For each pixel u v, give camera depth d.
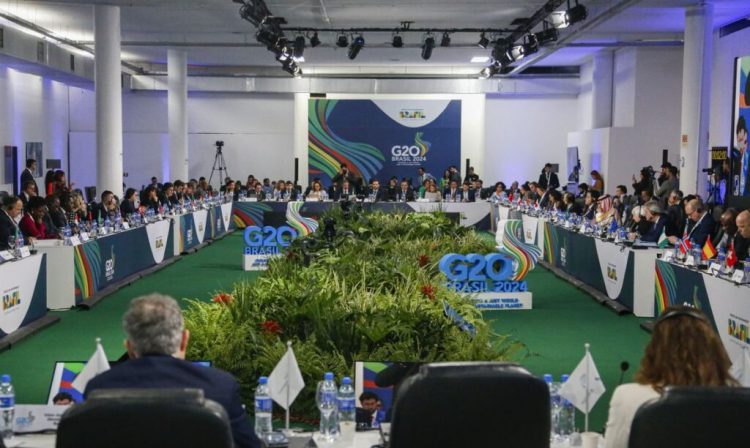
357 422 3.89
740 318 7.18
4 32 16.94
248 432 2.81
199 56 24.73
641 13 17.12
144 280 13.16
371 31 19.06
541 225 15.89
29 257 9.22
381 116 26.80
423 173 23.97
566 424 3.69
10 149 20.75
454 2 15.77
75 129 25.86
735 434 2.35
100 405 2.24
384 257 9.59
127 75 26.62
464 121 27.48
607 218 13.09
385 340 5.66
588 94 26.20
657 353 2.90
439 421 2.51
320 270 8.38
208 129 27.67
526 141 27.77
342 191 22.02
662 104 21.77
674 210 12.45
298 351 5.39
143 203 16.16
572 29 18.41
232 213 21.95
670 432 2.36
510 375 2.52
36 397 6.58
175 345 2.80
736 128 15.94
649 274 10.10
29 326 9.05
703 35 15.67
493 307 10.71
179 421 2.23
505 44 18.89
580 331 9.38
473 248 11.37
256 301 6.45
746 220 8.51
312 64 26.39
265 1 15.73
